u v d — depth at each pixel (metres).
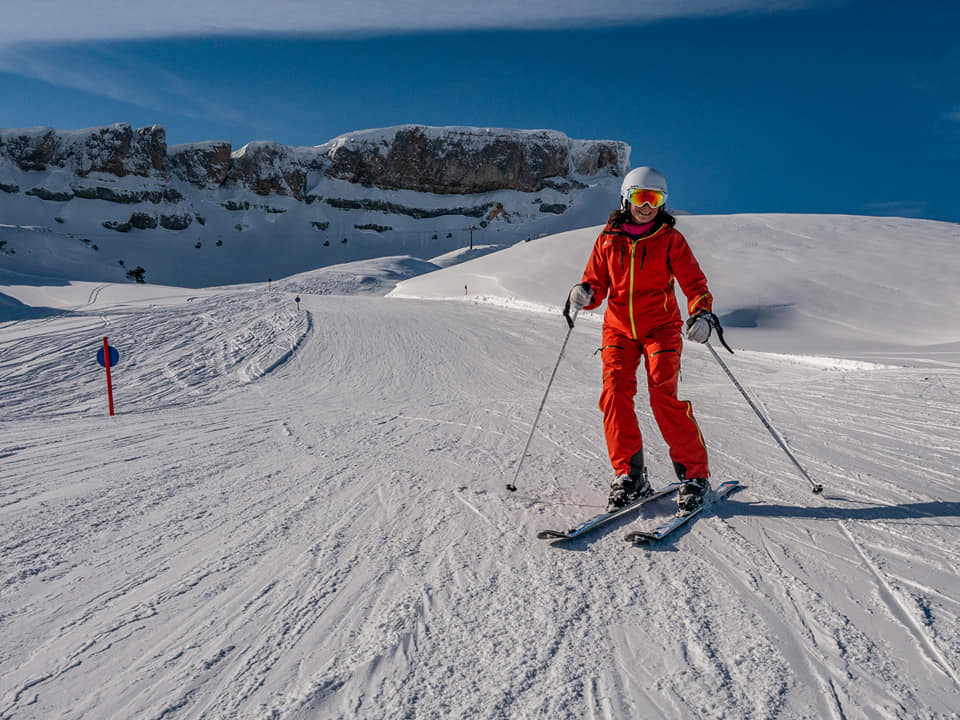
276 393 12.95
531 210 184.62
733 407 5.89
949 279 27.72
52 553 2.54
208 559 2.44
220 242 158.00
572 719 1.38
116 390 13.86
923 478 3.24
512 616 1.88
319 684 1.54
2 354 17.73
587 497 3.17
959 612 1.83
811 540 2.43
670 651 1.66
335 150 182.12
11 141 151.25
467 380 13.51
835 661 1.60
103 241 143.38
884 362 11.73
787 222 39.53
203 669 1.63
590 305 3.04
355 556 2.42
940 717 1.36
